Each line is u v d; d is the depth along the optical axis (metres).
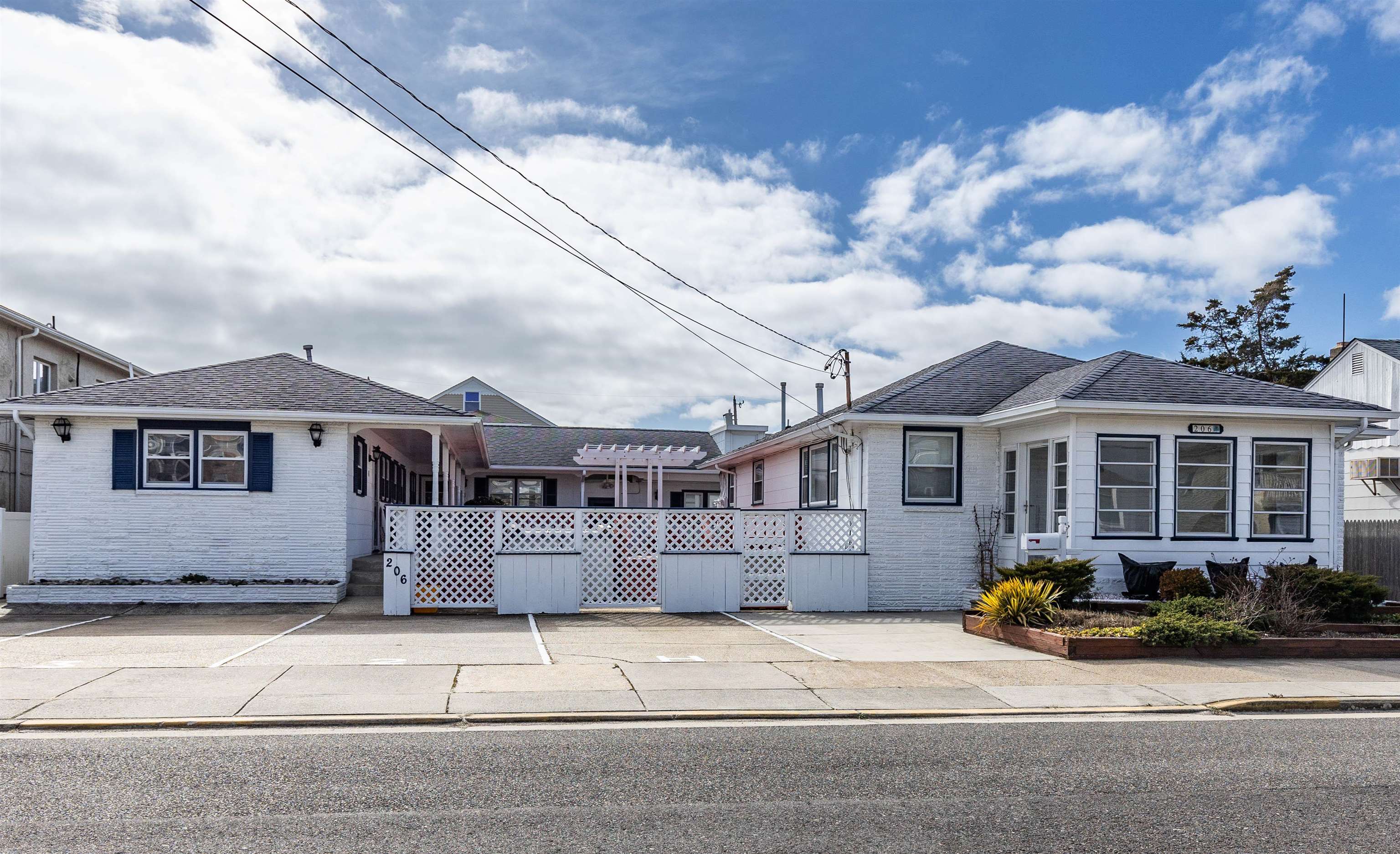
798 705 8.78
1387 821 5.69
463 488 31.70
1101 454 15.54
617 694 8.98
